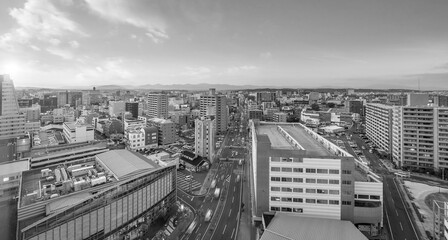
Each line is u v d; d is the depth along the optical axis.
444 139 119.06
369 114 193.62
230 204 91.31
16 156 120.50
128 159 85.94
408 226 76.06
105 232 62.56
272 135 110.62
